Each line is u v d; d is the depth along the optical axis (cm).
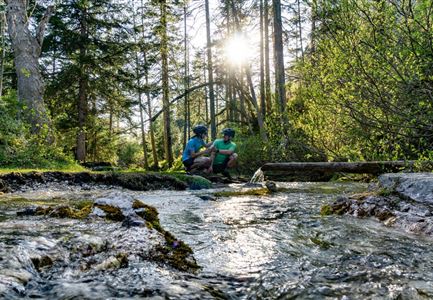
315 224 312
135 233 217
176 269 180
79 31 1998
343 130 708
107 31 2011
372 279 172
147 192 664
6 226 241
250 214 387
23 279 133
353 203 365
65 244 180
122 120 2339
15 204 423
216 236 276
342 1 481
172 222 339
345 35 512
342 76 525
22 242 178
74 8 1902
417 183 332
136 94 2125
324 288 161
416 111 504
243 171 1349
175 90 2339
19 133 1045
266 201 493
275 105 1202
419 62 461
